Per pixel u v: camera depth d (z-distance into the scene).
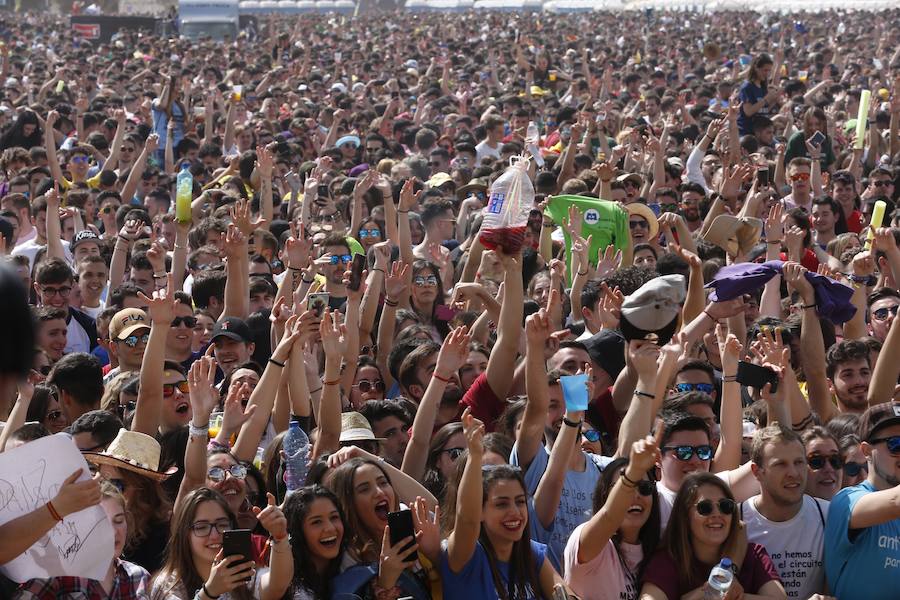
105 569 5.99
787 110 26.36
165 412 9.02
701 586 6.88
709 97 30.53
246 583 6.56
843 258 13.91
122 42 54.28
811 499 7.49
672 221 13.91
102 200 17.30
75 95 33.00
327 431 8.35
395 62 46.25
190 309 10.72
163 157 24.72
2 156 20.62
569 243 13.91
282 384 9.01
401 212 13.84
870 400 9.34
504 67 41.75
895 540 7.20
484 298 10.72
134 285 11.81
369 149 22.66
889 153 22.67
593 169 17.00
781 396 8.31
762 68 23.02
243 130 23.11
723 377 8.34
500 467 7.01
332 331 8.48
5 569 5.89
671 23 74.62
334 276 12.13
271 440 8.75
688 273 12.36
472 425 6.82
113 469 7.64
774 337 9.77
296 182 18.78
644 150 19.83
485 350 9.71
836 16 74.44
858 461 8.08
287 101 31.55
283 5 102.06
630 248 13.88
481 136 23.83
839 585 7.21
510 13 91.19
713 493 6.95
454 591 6.86
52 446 5.68
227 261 11.61
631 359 7.83
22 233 15.83
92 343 12.20
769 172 19.34
